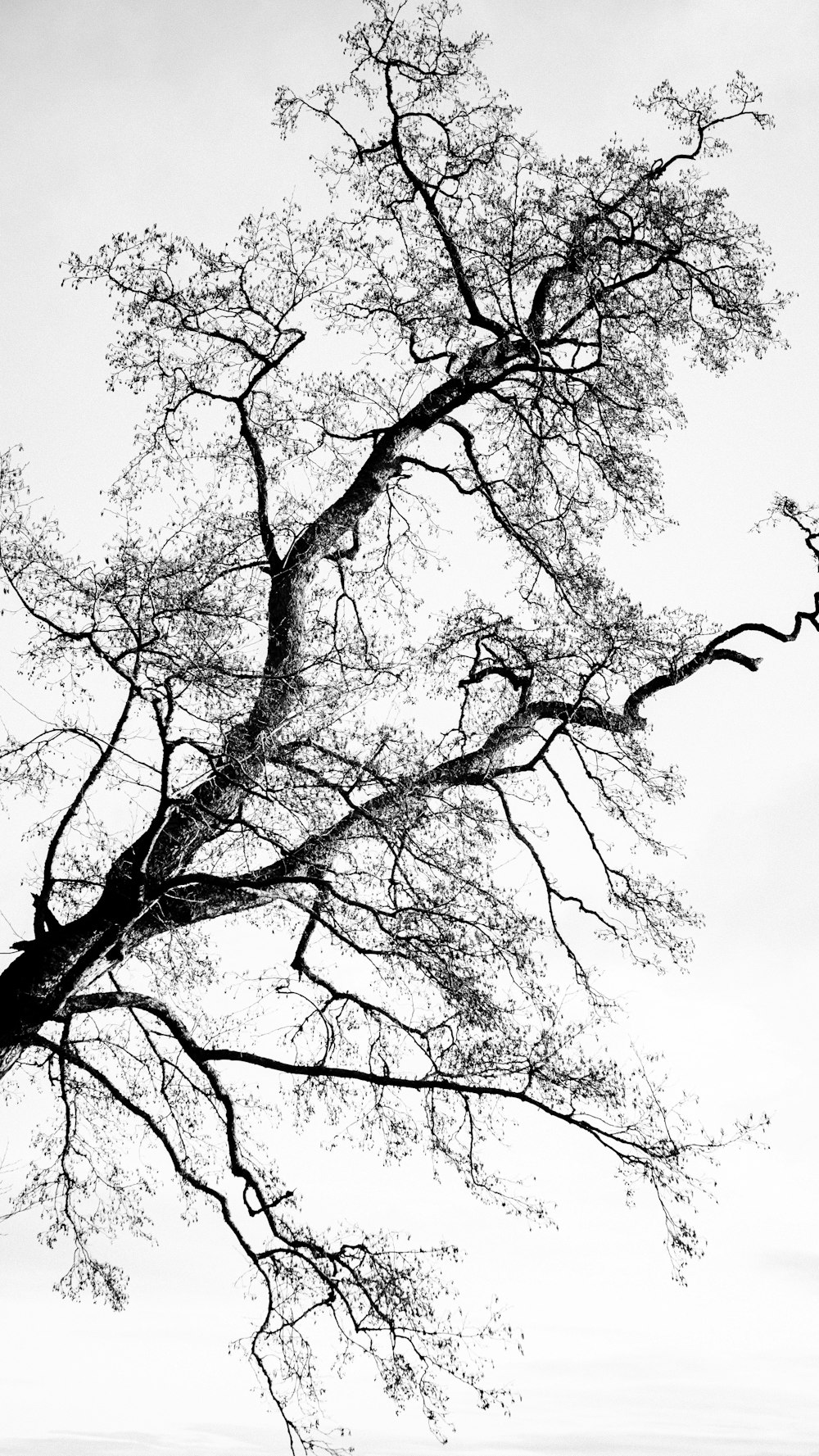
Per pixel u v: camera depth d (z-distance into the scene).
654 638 11.62
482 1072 10.05
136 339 12.43
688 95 12.90
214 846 10.03
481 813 10.57
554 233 12.58
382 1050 10.79
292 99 12.94
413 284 12.85
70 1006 10.61
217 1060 10.98
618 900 11.62
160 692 9.26
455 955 9.86
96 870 10.19
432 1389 9.81
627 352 13.09
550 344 12.98
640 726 11.59
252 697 9.61
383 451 12.52
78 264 12.12
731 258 12.91
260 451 12.14
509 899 10.17
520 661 11.74
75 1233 11.45
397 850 9.77
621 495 13.16
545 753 11.27
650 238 12.70
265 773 9.59
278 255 12.54
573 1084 9.88
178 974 11.27
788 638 11.81
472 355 12.78
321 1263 10.38
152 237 12.19
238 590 10.09
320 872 9.97
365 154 13.14
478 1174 10.21
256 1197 10.75
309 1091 11.00
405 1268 10.14
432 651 11.59
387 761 9.86
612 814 11.75
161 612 9.20
